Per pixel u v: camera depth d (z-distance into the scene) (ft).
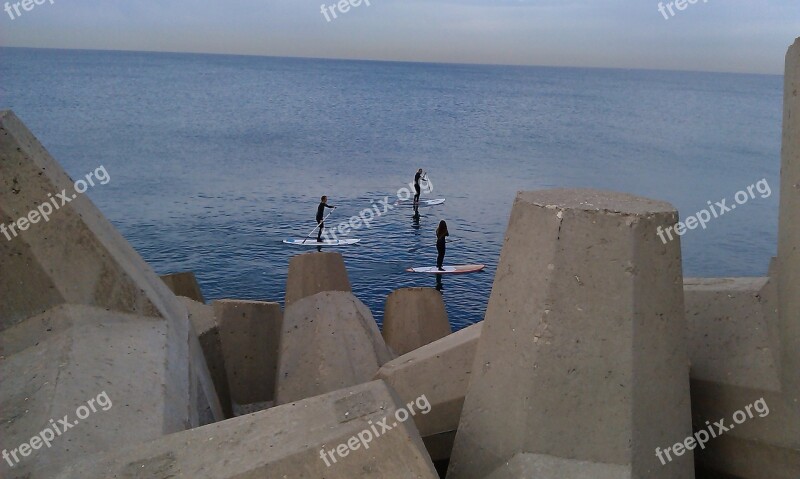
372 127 185.98
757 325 12.71
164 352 13.30
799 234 11.57
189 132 148.46
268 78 503.61
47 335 12.83
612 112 264.11
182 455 9.34
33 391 10.91
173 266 55.67
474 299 50.16
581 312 10.62
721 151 136.46
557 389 10.62
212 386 16.96
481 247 64.64
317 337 19.67
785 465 11.91
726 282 14.43
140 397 11.44
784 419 11.86
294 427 9.65
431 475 9.03
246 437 9.57
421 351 16.46
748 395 12.27
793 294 11.69
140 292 14.57
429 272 55.88
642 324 10.61
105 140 127.13
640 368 10.57
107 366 11.93
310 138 151.23
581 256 10.66
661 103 328.70
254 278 53.26
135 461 9.21
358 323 20.67
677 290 10.98
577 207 10.81
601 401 10.51
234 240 63.67
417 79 636.48
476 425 11.66
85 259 14.01
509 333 11.30
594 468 10.36
